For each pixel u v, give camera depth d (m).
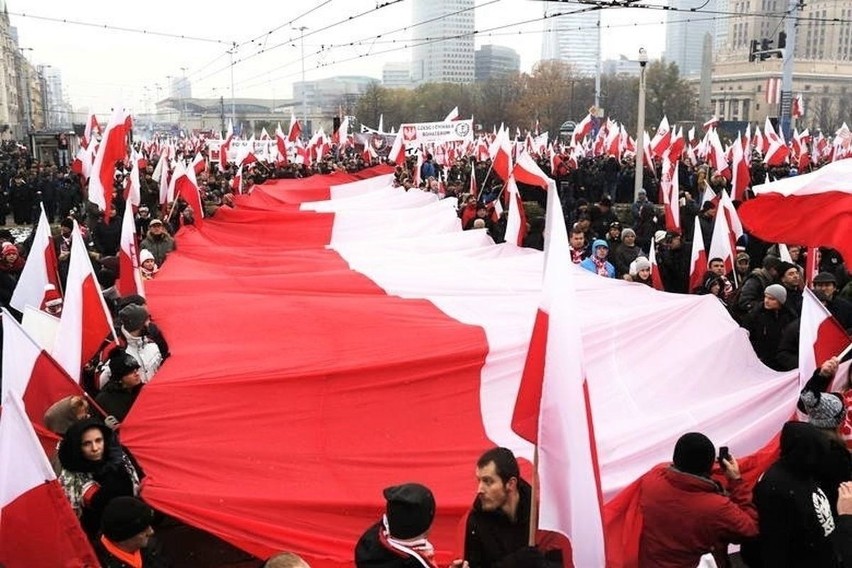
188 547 5.50
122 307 6.83
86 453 4.55
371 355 5.87
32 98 118.62
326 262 9.80
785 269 8.40
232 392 5.47
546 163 26.53
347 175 22.59
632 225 16.95
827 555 3.96
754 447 5.54
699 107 73.12
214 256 10.34
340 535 4.58
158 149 45.75
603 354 6.25
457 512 4.64
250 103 155.12
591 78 81.00
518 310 7.08
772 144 24.17
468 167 25.89
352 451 5.15
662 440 5.39
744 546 4.23
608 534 4.63
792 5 27.12
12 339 5.08
